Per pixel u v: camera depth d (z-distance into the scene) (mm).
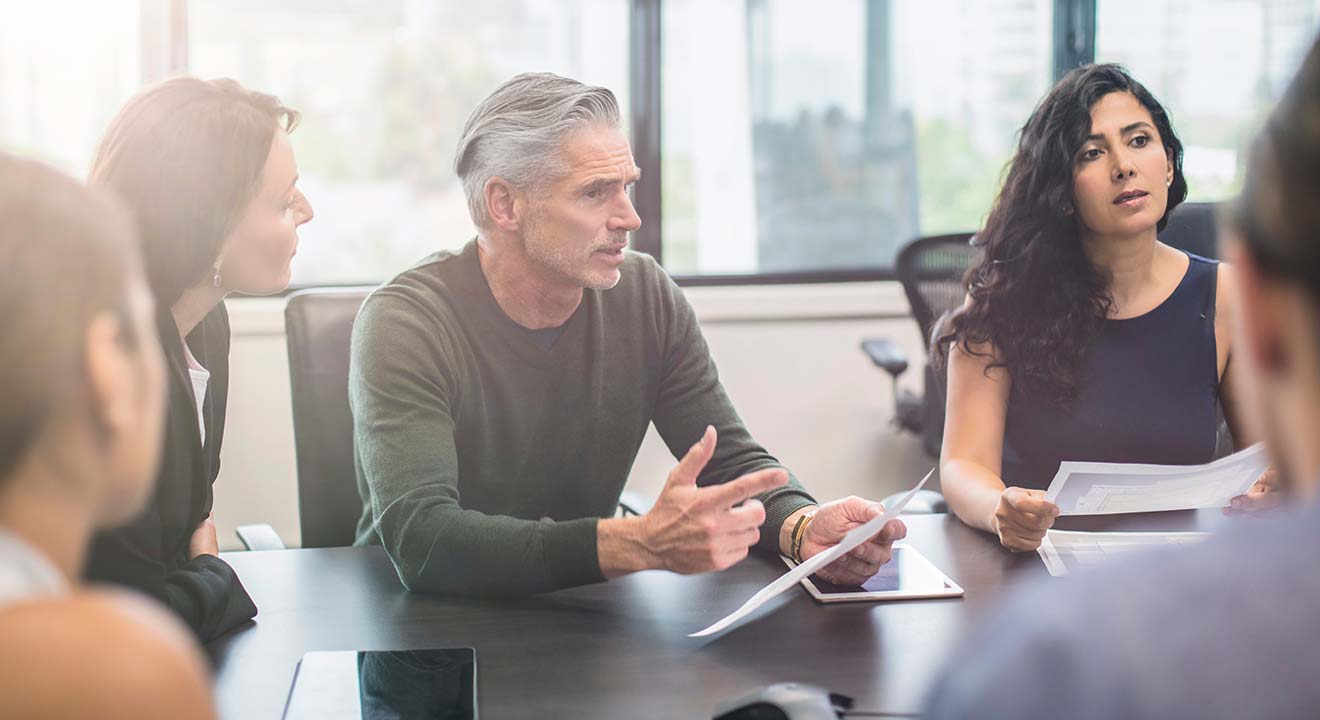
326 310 1956
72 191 564
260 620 1284
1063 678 406
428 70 3617
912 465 3850
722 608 1312
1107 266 1873
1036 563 1454
